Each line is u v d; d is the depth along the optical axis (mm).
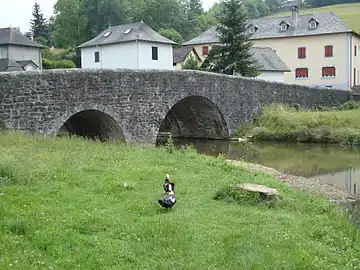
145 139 25891
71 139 20891
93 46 45312
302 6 109375
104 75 23562
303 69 53062
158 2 77500
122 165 15828
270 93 35531
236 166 18234
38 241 7848
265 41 54656
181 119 35469
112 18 71625
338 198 15602
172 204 10805
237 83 33125
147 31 44438
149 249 8289
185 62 50688
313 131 31641
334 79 51594
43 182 12156
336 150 28453
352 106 39500
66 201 10680
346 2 101500
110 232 8891
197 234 9172
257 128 33219
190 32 83375
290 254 8398
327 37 51656
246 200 12070
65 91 21906
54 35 76250
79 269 7121
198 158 19297
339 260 8430
